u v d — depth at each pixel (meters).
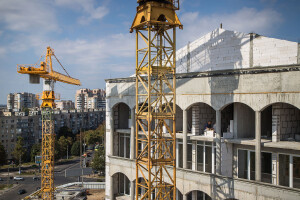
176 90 30.70
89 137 136.25
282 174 24.61
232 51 28.31
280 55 24.94
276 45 25.20
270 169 25.45
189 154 31.39
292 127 26.27
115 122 38.44
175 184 28.38
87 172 75.19
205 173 27.98
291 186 23.89
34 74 64.38
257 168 24.44
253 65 26.66
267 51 25.78
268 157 25.64
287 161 24.38
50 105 68.75
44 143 69.50
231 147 27.84
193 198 29.83
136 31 28.59
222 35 29.16
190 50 32.00
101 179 89.31
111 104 37.59
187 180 29.67
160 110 28.73
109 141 38.19
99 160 91.75
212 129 29.14
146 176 33.50
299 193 21.91
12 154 112.31
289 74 22.64
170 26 28.59
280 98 23.12
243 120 28.05
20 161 106.56
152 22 26.50
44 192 66.81
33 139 134.25
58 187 75.69
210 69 30.05
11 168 109.81
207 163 29.52
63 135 138.00
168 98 31.42
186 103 29.78
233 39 28.27
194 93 29.09
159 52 27.86
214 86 27.48
